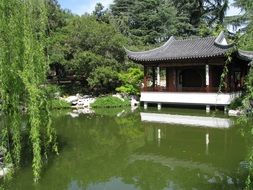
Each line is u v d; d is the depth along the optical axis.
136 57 26.00
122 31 47.56
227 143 13.93
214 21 46.53
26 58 8.27
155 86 25.94
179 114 22.30
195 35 47.06
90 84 28.89
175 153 12.73
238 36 6.03
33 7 8.98
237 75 27.12
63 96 29.00
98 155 12.50
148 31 48.62
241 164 10.91
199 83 27.30
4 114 8.46
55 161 11.50
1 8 8.09
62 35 30.69
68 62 29.33
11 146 9.72
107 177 10.11
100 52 29.91
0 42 7.94
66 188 9.07
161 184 9.42
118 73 29.31
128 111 24.42
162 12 47.91
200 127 17.61
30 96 8.17
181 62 24.84
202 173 10.25
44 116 9.01
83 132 16.89
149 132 16.84
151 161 11.75
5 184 9.10
